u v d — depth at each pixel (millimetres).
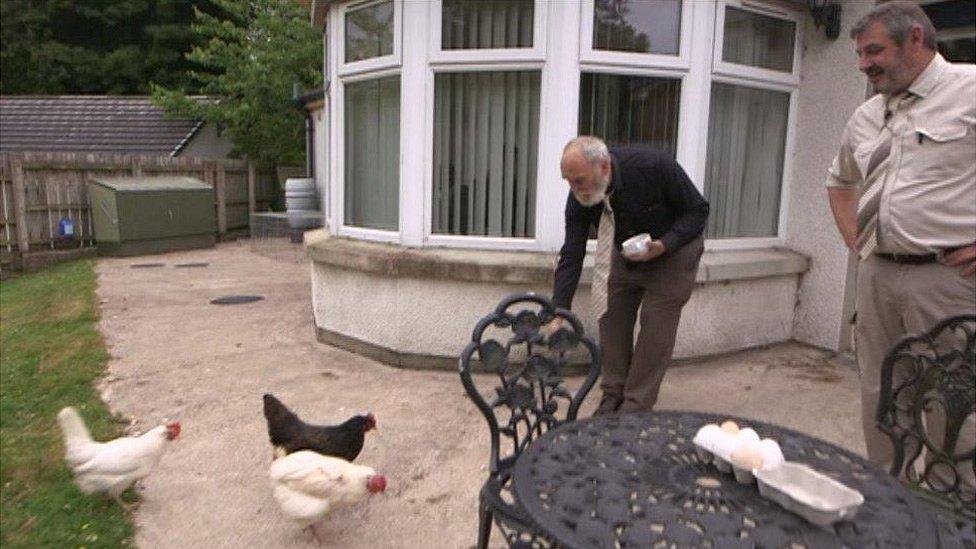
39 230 10461
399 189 4930
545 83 4461
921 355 2281
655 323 3572
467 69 4621
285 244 11828
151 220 10883
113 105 17781
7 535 2713
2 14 24172
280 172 15344
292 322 6211
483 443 3613
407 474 3287
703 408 4078
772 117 5262
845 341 5102
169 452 3502
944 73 2541
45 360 5074
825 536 1576
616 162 3285
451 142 4781
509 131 4680
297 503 2631
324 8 5660
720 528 1594
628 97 4602
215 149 16891
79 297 7285
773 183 5391
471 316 4613
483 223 4824
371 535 2779
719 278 4723
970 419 2520
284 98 15148
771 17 4980
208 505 2996
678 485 1799
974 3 4598
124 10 23922
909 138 2611
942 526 1951
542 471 1874
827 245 5145
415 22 4605
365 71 5074
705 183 4938
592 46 4438
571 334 2508
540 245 4621
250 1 16734
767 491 1712
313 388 4434
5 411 4078
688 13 4539
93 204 10805
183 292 7664
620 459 1951
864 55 2586
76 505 2949
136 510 2943
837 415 3982
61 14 24500
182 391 4387
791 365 4875
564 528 1604
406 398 4234
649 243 3326
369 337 5020
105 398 4266
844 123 4949
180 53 24578
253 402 4191
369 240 5230
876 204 2717
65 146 16094
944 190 2561
